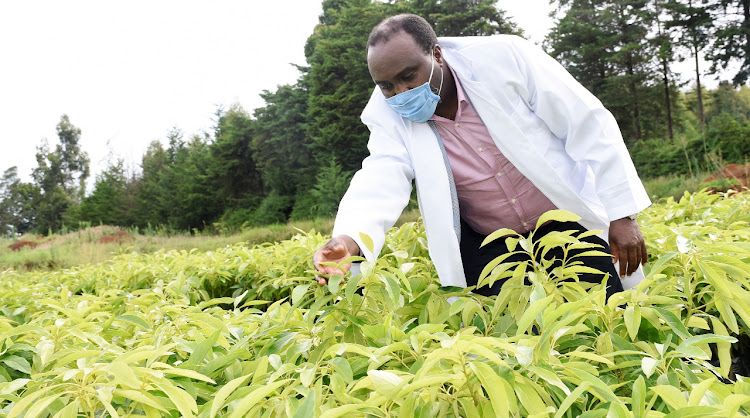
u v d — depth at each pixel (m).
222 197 34.81
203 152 38.94
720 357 1.30
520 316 1.31
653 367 0.90
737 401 0.70
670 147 22.92
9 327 1.45
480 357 0.96
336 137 26.39
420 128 2.02
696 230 1.89
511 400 0.85
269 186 33.06
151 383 0.93
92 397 0.92
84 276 4.07
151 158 48.34
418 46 1.83
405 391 0.79
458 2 29.45
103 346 1.27
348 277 1.50
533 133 1.91
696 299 1.61
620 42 32.06
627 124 31.97
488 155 1.98
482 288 2.14
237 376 1.14
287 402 0.90
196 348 1.09
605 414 0.82
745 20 28.39
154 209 37.97
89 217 41.62
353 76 27.12
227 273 3.23
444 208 1.96
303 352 1.18
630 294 1.16
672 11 30.14
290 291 3.01
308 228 18.34
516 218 2.04
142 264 3.77
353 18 28.92
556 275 1.38
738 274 1.23
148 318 1.58
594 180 1.96
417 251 2.54
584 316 1.16
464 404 0.89
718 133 20.70
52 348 1.21
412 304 1.55
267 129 31.17
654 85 31.28
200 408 0.98
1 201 64.31
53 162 66.44
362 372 1.11
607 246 1.95
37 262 13.45
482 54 1.92
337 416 0.82
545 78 1.88
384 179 1.96
